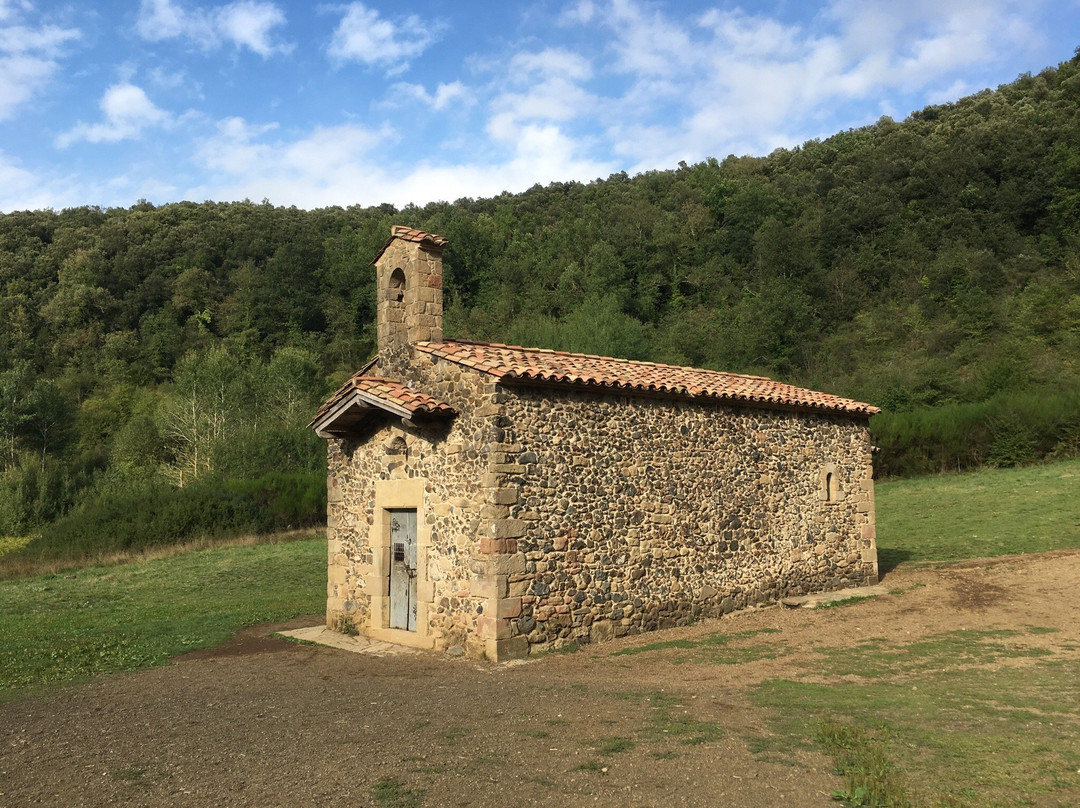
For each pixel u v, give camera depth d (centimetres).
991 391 4138
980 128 6850
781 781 543
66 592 2072
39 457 4425
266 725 730
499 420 1091
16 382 4653
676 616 1285
